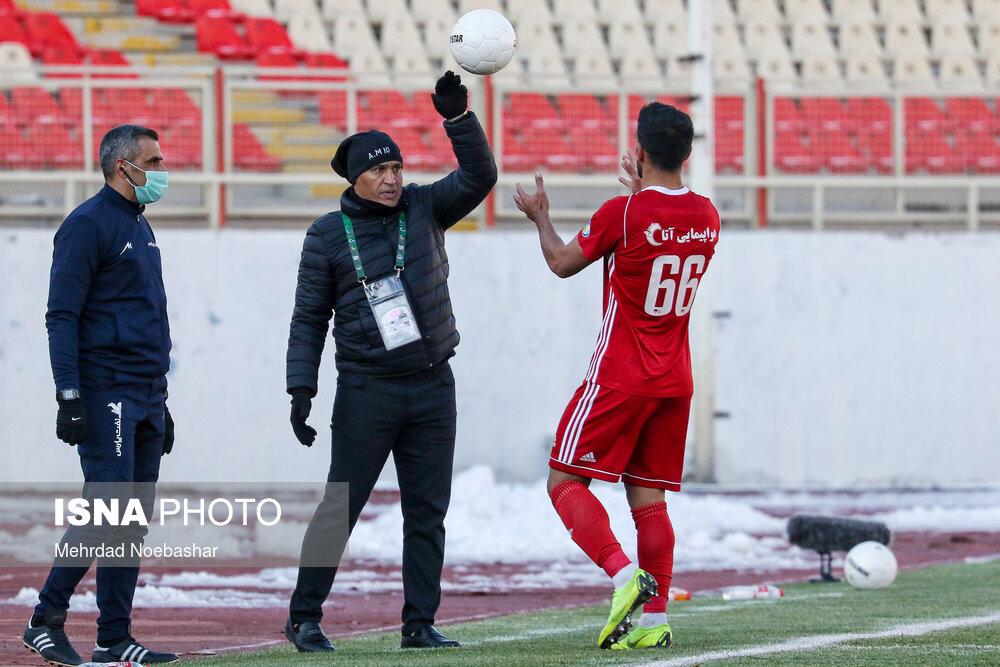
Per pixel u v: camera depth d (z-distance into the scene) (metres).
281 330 51.97
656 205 17.16
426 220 18.95
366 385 18.64
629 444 17.50
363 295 18.56
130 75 55.94
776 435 53.72
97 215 17.97
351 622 23.75
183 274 51.69
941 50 82.62
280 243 52.06
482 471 47.56
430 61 74.00
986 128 61.31
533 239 52.94
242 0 72.88
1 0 69.31
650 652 16.64
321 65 69.00
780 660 15.59
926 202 57.84
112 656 18.00
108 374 17.94
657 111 17.52
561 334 52.84
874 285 54.28
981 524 43.16
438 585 19.09
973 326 54.72
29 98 53.25
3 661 18.67
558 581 30.66
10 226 52.59
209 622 23.38
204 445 51.53
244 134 54.00
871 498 50.38
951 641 17.53
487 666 15.43
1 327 50.94
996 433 54.75
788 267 53.91
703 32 49.84
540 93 55.59
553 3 78.81
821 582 28.66
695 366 52.03
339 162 19.05
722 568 32.94
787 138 58.16
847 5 83.25
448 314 19.12
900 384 54.38
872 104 59.94
